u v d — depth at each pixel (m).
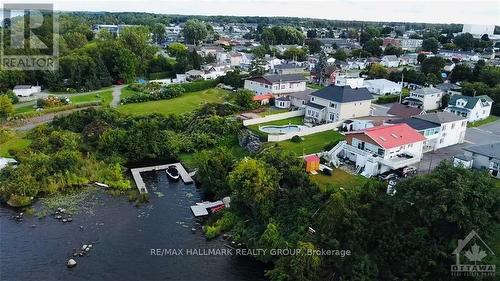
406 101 100.56
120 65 123.94
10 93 95.56
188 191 60.62
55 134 71.88
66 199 56.66
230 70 131.88
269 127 77.62
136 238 48.19
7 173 59.09
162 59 140.62
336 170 58.12
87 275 41.50
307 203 48.44
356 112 82.31
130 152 70.81
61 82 112.06
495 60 168.00
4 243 45.97
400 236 41.91
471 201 40.12
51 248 45.50
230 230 50.19
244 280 42.19
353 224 43.38
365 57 182.25
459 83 124.38
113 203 56.22
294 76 107.12
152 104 98.81
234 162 61.34
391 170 57.12
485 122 89.25
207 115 83.00
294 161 55.38
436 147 69.25
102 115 81.50
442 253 39.53
